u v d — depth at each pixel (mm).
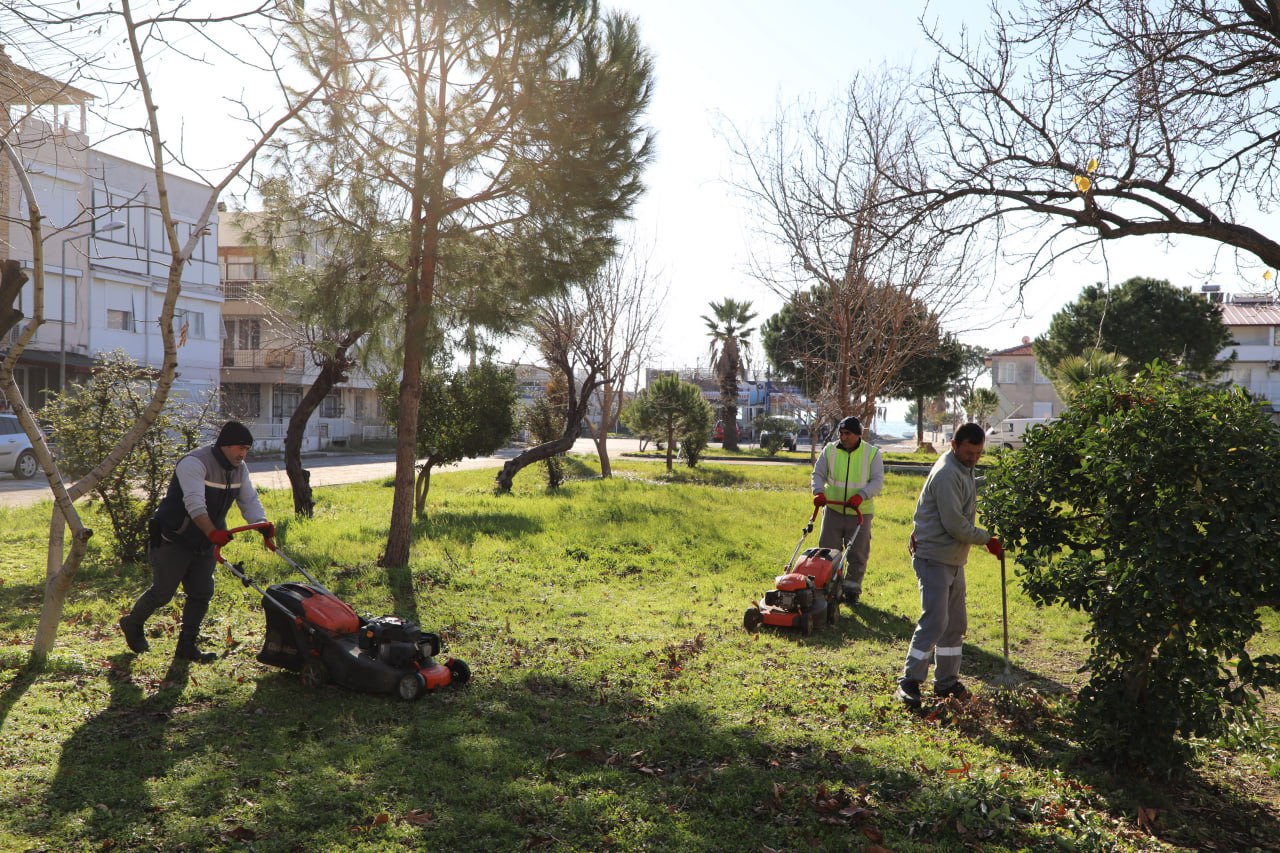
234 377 38094
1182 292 36188
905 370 37781
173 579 5516
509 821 3574
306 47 7586
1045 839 3625
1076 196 7211
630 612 7543
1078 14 7109
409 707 4891
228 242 37812
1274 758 4668
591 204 8539
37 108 5355
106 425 8555
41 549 9633
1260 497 3900
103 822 3434
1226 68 7043
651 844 3438
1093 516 4609
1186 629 4102
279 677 5316
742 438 64250
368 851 3291
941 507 5230
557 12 7918
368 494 17109
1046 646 6961
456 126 8328
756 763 4293
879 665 6180
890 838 3576
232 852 3254
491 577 8711
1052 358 39000
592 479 22828
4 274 5086
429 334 8602
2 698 4699
